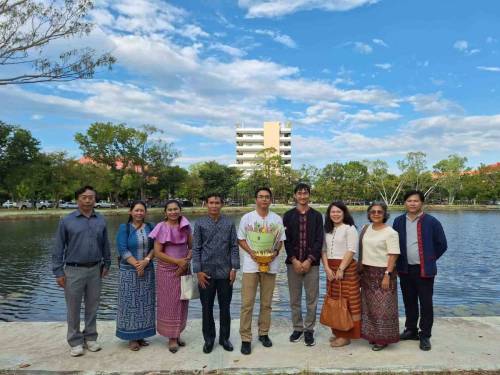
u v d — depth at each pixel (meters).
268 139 107.31
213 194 5.03
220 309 5.09
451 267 15.61
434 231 5.12
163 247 5.07
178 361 4.65
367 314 5.02
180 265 4.98
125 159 55.44
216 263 5.00
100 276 5.15
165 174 58.25
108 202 65.06
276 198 68.69
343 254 5.12
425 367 4.39
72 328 4.85
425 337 4.99
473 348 4.98
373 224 5.23
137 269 4.97
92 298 5.05
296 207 5.35
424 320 5.00
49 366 4.53
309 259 5.06
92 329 5.06
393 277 4.98
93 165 51.91
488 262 16.77
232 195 71.75
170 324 4.95
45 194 52.88
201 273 4.93
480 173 73.62
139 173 57.34
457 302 10.52
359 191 69.75
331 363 4.54
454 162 70.88
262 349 5.02
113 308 10.12
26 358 4.77
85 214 5.05
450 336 5.42
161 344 5.23
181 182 61.56
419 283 5.08
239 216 46.97
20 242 22.83
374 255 5.04
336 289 5.09
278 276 13.43
